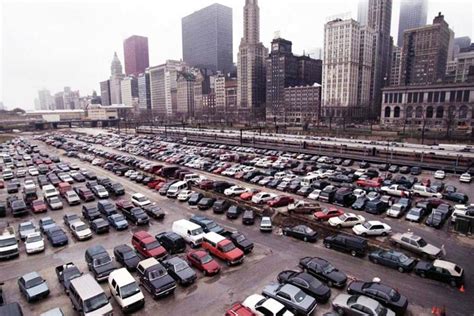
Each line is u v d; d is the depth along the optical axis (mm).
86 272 26625
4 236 30375
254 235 33656
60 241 31531
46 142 121312
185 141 108812
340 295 21047
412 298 22047
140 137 128375
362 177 54750
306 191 46875
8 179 62062
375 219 37375
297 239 32469
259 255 29062
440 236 32281
